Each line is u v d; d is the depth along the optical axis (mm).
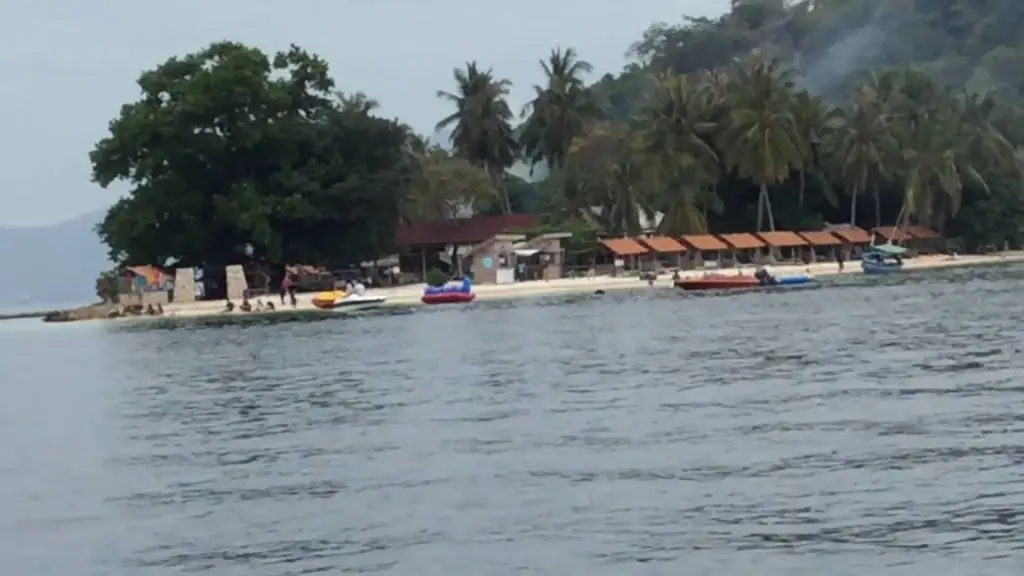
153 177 199625
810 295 152000
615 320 125000
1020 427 50594
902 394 61219
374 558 36812
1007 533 35594
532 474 46594
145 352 119438
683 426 55406
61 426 70438
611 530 38062
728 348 89688
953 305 122188
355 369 89500
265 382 85062
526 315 140625
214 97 196625
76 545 40844
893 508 38750
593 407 63062
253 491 47250
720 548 35625
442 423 60625
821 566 33688
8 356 126625
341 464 51312
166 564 37844
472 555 36375
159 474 52312
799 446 49031
